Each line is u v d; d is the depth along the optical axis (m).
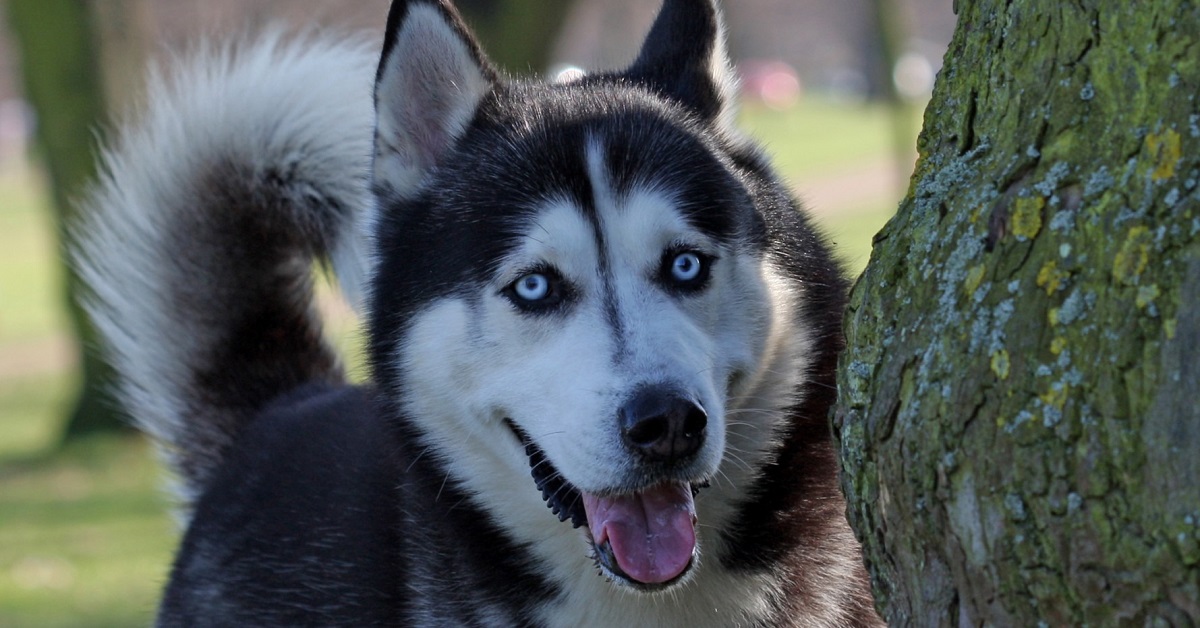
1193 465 2.10
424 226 3.57
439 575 3.63
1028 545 2.31
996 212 2.46
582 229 3.23
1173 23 2.26
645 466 3.00
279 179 4.86
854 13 59.72
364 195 3.97
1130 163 2.28
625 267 3.22
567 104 3.60
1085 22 2.40
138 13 13.12
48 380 17.17
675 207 3.25
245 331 4.86
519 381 3.28
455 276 3.41
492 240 3.33
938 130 2.79
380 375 3.68
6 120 51.56
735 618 3.50
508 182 3.38
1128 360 2.18
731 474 3.43
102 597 7.58
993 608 2.41
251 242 4.85
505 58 11.66
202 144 4.92
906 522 2.58
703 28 3.85
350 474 3.98
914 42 52.03
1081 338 2.25
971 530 2.41
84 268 5.10
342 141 4.80
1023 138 2.48
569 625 3.54
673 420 2.96
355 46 5.11
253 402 4.83
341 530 3.90
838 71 68.69
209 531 4.38
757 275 3.38
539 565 3.54
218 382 4.85
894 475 2.58
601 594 3.49
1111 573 2.21
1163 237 2.18
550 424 3.17
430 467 3.64
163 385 4.89
